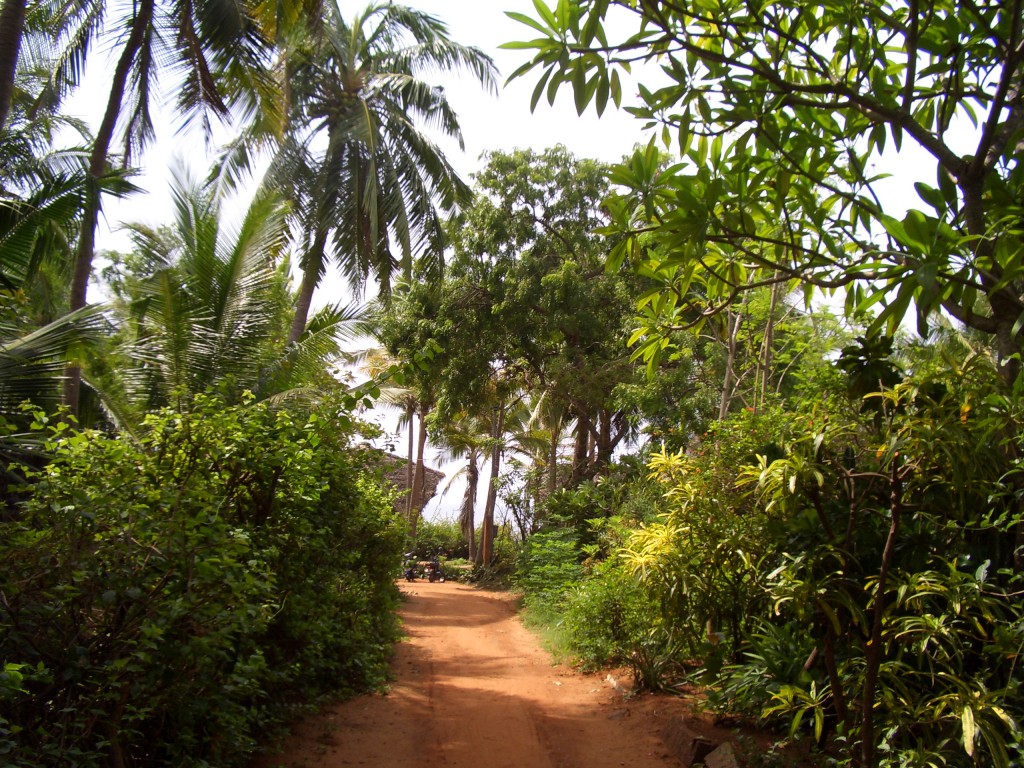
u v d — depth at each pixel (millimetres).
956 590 3939
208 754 4762
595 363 22031
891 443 3699
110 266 13836
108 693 3654
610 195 3566
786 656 5520
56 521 3803
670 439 16984
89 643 3742
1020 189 3072
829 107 3510
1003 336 3240
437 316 22719
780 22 3830
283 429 5969
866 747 3904
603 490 19297
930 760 3936
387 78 16031
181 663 3938
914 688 4555
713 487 6125
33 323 10195
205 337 9531
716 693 5980
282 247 14492
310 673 7203
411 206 16391
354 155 15297
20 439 5008
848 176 3803
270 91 11164
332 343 10719
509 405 31578
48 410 7988
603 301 22609
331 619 7938
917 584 4016
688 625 6312
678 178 3453
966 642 4223
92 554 3752
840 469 4191
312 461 5941
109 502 3918
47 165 10977
